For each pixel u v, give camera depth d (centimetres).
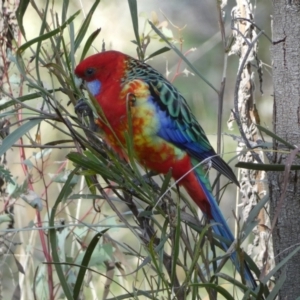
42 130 1046
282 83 561
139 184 569
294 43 553
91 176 559
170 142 662
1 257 772
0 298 736
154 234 511
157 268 468
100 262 679
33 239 782
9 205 723
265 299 523
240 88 684
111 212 940
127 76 653
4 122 707
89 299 841
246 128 682
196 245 489
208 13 1367
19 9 543
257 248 684
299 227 558
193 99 1200
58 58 556
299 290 564
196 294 488
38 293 726
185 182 683
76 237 704
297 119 555
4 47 704
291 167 513
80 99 566
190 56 1232
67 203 791
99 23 1184
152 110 645
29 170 824
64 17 561
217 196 617
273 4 565
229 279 491
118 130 635
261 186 690
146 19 709
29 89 663
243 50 682
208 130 1182
